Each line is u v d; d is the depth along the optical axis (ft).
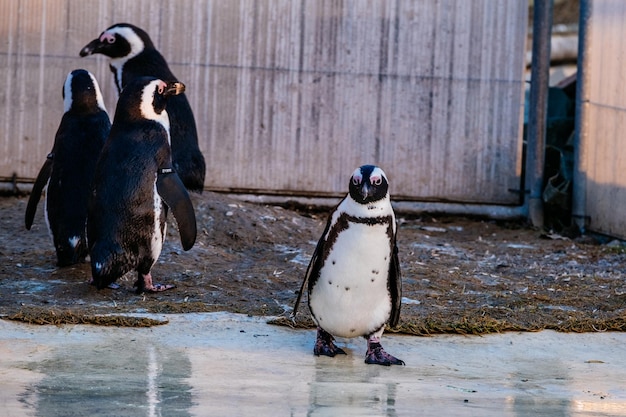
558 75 77.56
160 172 32.42
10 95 48.44
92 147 36.09
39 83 48.52
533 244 45.96
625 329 31.48
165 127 33.19
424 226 49.21
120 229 32.19
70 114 36.52
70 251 35.47
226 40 49.11
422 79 50.16
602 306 34.37
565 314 33.04
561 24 84.17
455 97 50.47
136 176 32.07
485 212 51.08
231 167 49.88
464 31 50.06
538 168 50.47
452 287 36.22
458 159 50.88
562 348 29.55
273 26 49.21
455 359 28.04
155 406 22.56
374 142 50.31
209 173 49.78
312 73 49.62
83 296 32.86
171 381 24.64
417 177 50.78
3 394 23.00
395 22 49.65
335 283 26.50
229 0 48.88
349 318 26.94
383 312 27.04
